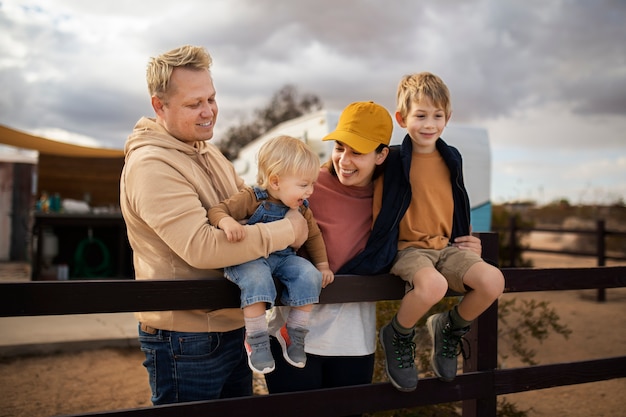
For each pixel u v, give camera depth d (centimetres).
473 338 257
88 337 574
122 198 204
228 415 199
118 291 184
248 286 191
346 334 225
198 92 200
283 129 832
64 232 1064
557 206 2102
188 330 200
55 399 440
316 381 225
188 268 201
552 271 265
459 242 240
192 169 204
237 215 202
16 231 1412
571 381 273
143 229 199
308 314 205
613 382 539
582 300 952
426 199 236
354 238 232
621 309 872
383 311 374
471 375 249
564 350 618
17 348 541
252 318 192
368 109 230
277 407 207
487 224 828
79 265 1025
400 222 235
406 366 225
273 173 200
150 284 188
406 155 231
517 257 1226
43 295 176
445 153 239
